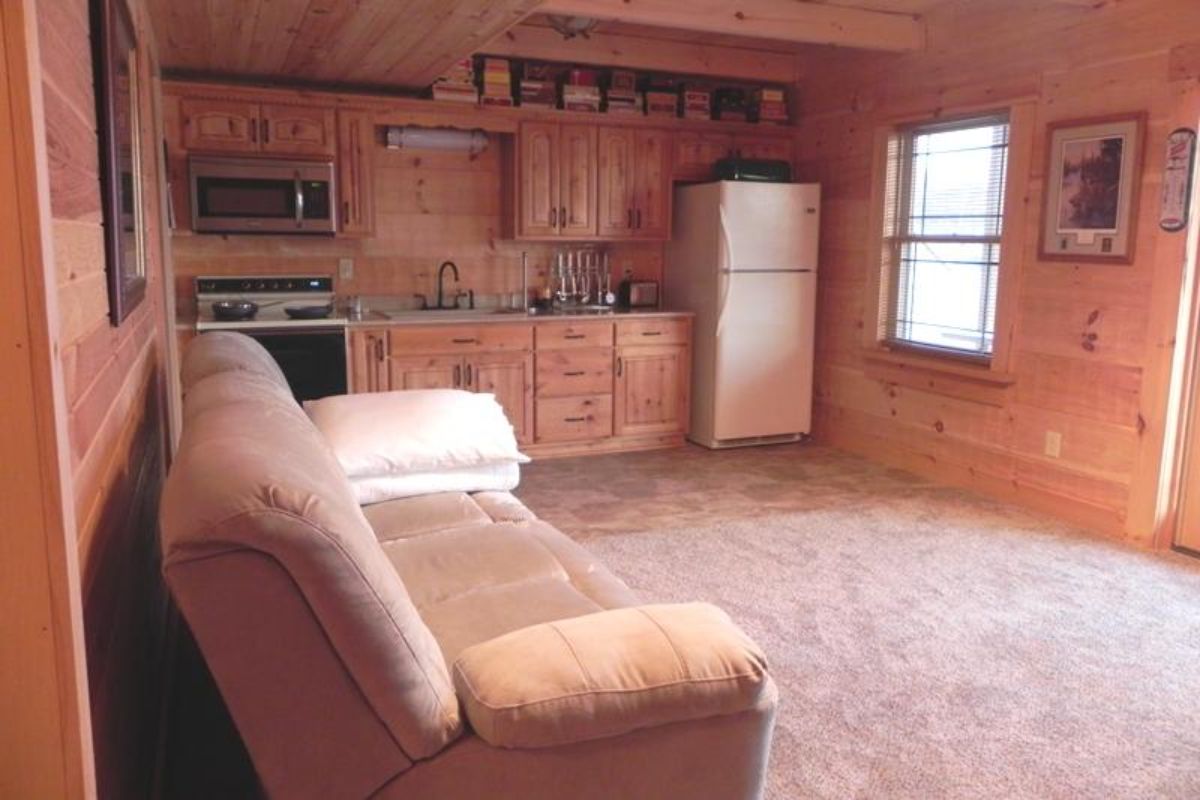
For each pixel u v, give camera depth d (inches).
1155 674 110.2
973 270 192.1
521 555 92.6
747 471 207.3
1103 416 162.7
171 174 189.8
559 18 201.8
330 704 50.4
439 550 93.2
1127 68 155.5
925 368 201.2
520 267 232.8
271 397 79.9
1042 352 173.8
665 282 244.8
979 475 190.1
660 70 227.5
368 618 49.7
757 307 225.3
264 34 155.8
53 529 37.2
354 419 113.0
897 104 206.2
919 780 88.4
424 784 53.4
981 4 182.5
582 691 54.7
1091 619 125.8
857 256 222.2
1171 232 149.3
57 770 38.4
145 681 77.7
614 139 224.1
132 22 95.1
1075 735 96.5
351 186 202.2
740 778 60.1
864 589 136.1
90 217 57.6
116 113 69.1
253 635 47.9
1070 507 170.1
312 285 207.3
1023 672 110.3
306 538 47.3
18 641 37.3
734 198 218.8
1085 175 162.7
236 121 191.2
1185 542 154.7
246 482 47.5
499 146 225.9
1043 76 170.6
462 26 149.1
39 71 36.9
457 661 57.9
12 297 35.6
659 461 216.8
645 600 130.6
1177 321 149.6
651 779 57.7
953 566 146.1
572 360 218.1
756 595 133.5
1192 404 152.3
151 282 124.3
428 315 212.8
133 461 81.3
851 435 228.2
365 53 169.9
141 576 80.7
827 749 93.4
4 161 35.0
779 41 226.1
